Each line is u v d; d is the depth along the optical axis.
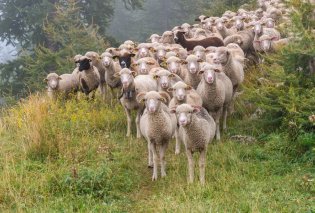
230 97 12.58
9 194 9.16
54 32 27.42
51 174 9.86
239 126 13.02
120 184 10.02
